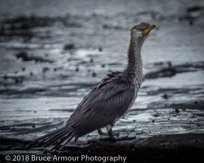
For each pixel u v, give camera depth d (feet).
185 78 51.21
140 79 34.83
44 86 50.57
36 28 93.04
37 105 43.01
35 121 37.86
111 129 33.27
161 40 76.02
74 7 119.85
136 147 31.55
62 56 67.21
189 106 40.32
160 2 122.93
